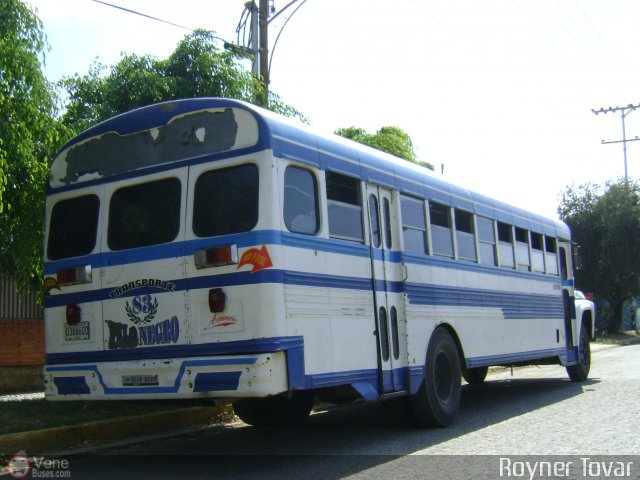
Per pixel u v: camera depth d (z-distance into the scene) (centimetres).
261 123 686
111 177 768
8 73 941
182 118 732
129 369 712
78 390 745
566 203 4006
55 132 1020
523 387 1416
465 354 997
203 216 699
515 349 1173
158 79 1216
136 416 931
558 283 1399
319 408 1184
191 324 686
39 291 1185
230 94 1266
